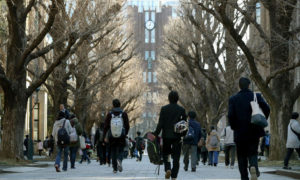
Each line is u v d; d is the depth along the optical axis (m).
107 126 31.88
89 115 97.25
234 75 68.81
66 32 47.41
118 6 53.81
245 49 44.66
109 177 27.70
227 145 42.84
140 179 25.81
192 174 32.66
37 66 61.88
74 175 30.03
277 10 48.75
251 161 18.41
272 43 49.03
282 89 49.59
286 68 45.31
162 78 121.56
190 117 38.19
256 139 18.41
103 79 70.00
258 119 17.84
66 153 36.09
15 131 45.81
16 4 45.84
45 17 56.34
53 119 64.75
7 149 45.66
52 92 64.75
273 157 49.28
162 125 22.14
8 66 46.34
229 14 60.66
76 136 39.97
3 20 58.56
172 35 83.50
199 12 69.00
